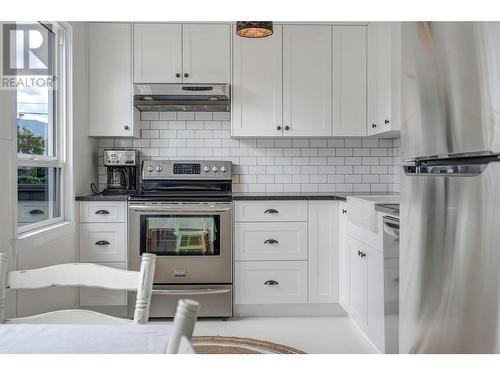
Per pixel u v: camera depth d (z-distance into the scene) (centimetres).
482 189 138
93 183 401
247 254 365
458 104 150
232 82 390
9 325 110
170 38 387
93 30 385
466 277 147
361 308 301
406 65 196
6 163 236
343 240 355
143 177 397
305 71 393
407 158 194
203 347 289
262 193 412
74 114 351
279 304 370
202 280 363
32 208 290
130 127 388
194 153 420
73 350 95
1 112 231
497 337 132
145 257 124
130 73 386
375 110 374
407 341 191
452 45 154
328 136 396
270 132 392
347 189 424
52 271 130
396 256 228
